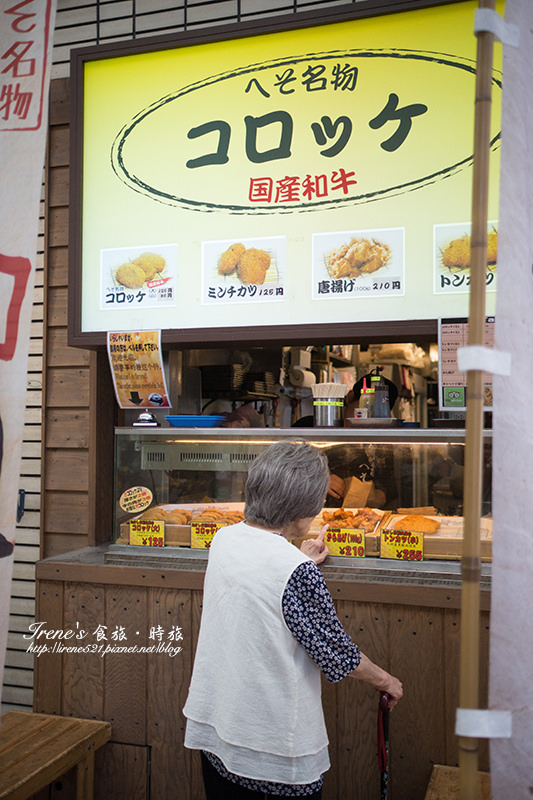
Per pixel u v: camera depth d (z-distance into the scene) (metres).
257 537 1.92
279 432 2.75
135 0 3.44
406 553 2.56
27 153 1.82
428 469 2.60
